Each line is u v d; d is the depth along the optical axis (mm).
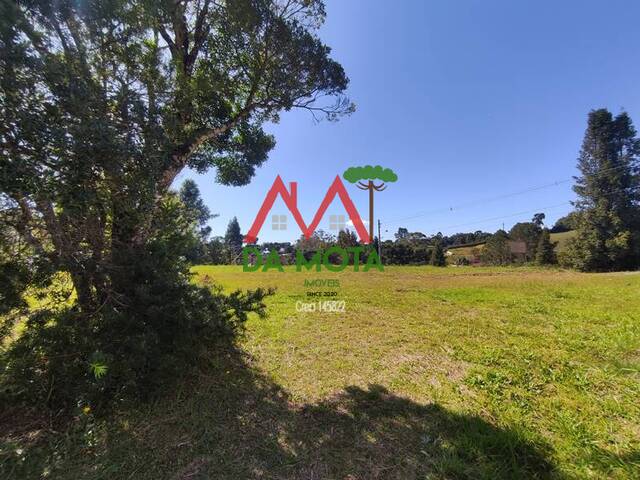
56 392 2250
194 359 3059
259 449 2061
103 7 2277
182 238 2965
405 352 3904
